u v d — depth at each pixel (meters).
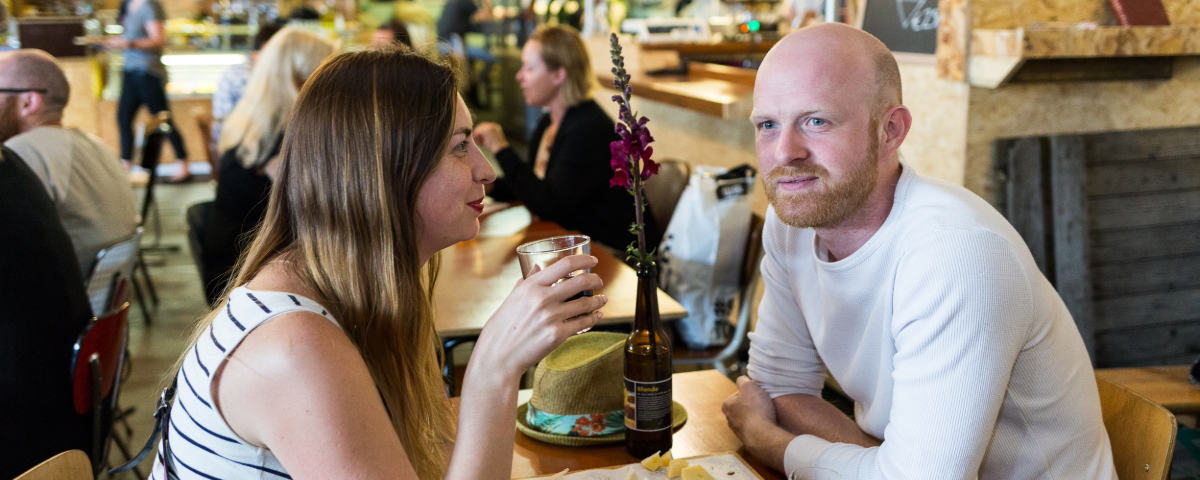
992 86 2.12
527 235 2.78
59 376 1.78
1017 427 1.16
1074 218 2.27
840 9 3.09
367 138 0.93
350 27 7.99
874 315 1.21
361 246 0.94
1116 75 2.25
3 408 1.71
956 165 2.31
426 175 0.96
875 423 1.29
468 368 0.93
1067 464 1.17
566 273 0.92
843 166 1.13
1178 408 1.78
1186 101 2.34
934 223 1.10
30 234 1.74
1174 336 2.38
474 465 0.89
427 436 1.11
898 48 2.60
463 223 1.01
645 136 1.20
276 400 0.83
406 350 1.01
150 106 6.50
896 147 1.19
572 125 3.04
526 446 1.33
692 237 2.49
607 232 3.05
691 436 1.38
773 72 1.14
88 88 5.58
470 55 8.92
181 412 0.91
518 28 8.00
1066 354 1.16
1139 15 2.14
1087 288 2.28
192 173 7.31
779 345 1.43
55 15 6.18
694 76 4.29
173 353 3.74
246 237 1.14
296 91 2.89
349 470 0.82
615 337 1.45
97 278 2.35
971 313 1.03
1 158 1.74
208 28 7.23
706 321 2.54
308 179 0.95
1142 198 2.31
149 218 6.06
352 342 0.90
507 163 3.00
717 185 2.48
